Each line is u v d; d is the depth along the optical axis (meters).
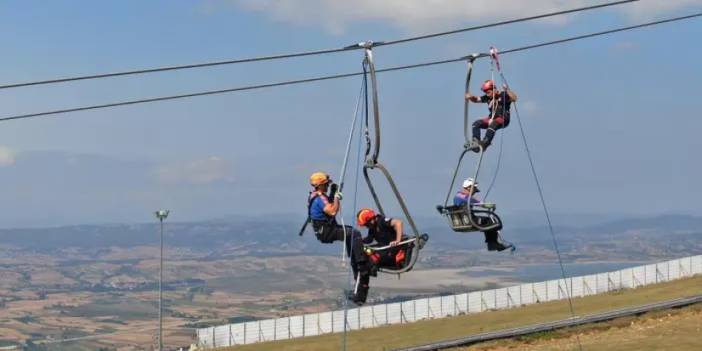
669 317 33.47
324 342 39.91
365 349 36.09
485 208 19.80
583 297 50.72
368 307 54.62
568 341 31.12
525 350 30.50
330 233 17.45
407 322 49.34
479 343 31.80
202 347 51.47
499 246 20.38
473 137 20.05
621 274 63.16
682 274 66.50
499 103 20.06
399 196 17.56
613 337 31.23
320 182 17.48
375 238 17.92
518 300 59.06
